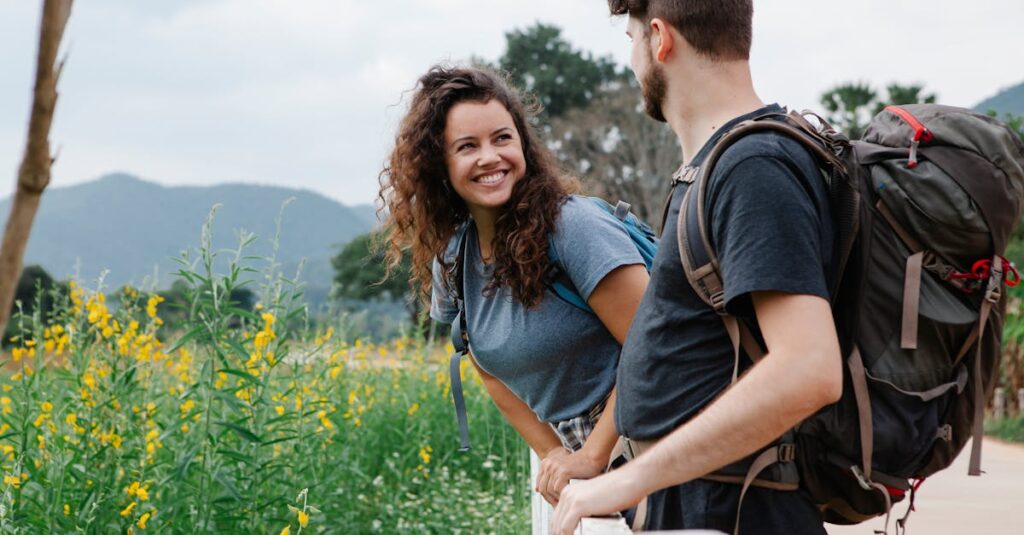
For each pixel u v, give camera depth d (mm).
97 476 4430
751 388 1850
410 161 2982
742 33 2160
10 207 2584
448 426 8508
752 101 2174
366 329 9203
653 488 1928
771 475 2064
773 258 1862
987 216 1980
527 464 8086
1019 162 2049
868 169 2047
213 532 4609
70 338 4781
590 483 2000
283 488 5324
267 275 5004
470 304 3049
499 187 2857
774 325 1867
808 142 1983
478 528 6602
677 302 2088
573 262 2754
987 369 2131
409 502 6758
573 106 55375
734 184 1933
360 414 7160
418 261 3152
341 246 43062
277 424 5559
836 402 2023
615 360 2869
